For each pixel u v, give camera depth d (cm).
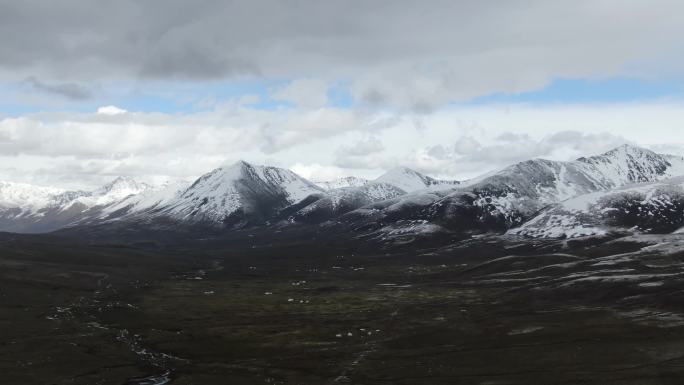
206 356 13350
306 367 12238
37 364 12162
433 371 11638
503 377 11031
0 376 11306
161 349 13988
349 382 11050
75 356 12850
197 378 11444
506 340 13962
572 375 10894
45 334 14838
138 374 11725
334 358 12962
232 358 13138
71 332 15238
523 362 11969
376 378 11294
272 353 13575
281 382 11131
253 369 12131
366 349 13750
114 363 12481
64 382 11088
